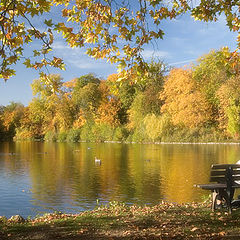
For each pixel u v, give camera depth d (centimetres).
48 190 1430
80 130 6969
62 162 2589
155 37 632
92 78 7888
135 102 6059
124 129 6084
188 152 3159
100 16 646
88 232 553
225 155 2741
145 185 1493
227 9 668
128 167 2172
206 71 5203
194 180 1598
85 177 1786
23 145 5434
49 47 539
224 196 648
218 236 496
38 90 7200
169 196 1241
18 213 1043
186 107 4934
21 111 8788
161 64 5962
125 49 645
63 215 769
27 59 543
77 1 639
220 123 4694
